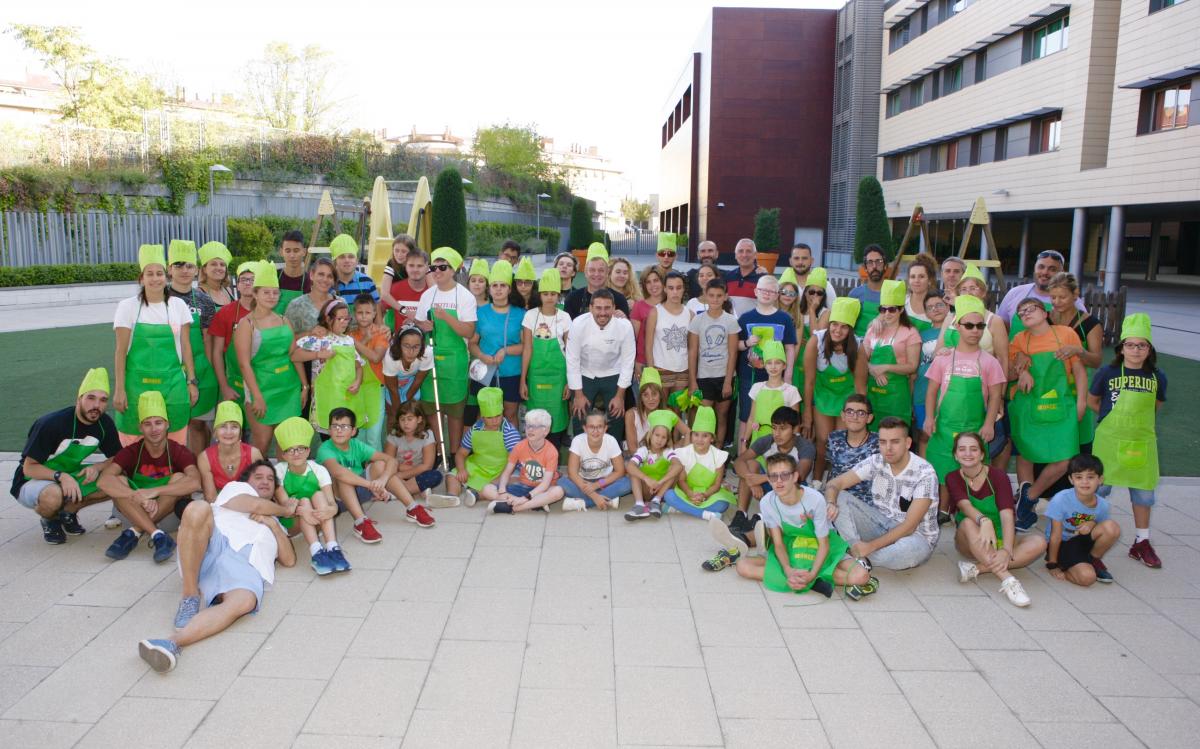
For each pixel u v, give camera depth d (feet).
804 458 17.81
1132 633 13.61
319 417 19.11
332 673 12.05
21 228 65.82
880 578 15.83
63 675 11.93
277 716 10.96
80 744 10.32
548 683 11.84
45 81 157.69
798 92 134.51
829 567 15.10
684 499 18.88
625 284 24.49
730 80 134.10
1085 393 17.65
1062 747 10.49
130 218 73.51
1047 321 18.66
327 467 17.56
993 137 97.60
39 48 101.04
